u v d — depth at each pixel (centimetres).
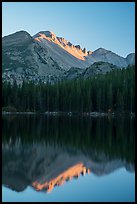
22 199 2453
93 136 6353
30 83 18225
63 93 17812
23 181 2948
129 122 10825
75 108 17162
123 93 16500
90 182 2948
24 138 6031
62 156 4247
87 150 4741
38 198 2475
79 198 2483
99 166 3638
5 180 2966
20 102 17412
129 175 3212
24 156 4203
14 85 17575
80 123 10012
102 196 2528
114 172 3338
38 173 3262
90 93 17100
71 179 3056
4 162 3781
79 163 3803
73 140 5769
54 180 3005
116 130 7512
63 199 2459
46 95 17925
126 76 18612
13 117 13700
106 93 17038
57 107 17775
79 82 18725
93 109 17325
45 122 10312
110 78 18662
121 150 4697
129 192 2630
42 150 4725
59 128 8031
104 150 4716
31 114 16788
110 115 16288
